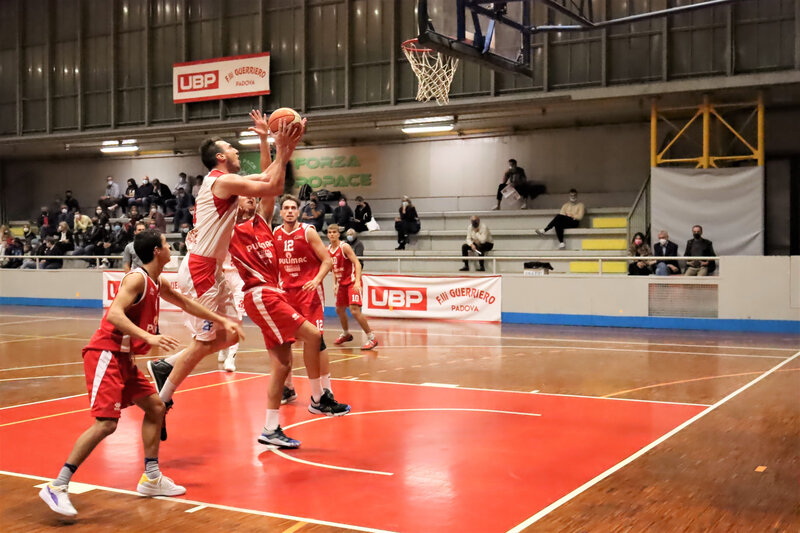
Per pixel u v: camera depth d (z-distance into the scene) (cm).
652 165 1784
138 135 2294
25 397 789
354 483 473
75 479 489
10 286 2288
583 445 568
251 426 639
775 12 1648
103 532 392
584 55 1822
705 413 684
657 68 1752
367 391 804
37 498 450
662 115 1894
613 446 564
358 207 2089
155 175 2673
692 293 1500
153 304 455
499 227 2084
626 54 1778
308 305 711
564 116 2000
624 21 1223
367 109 2033
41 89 2459
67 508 413
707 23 1706
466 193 2280
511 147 2220
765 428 623
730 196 1705
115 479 488
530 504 430
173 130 2238
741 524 396
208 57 2239
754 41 1666
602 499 438
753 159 1850
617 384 845
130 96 2345
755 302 1450
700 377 892
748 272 1455
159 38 2295
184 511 423
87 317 1816
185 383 855
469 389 815
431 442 579
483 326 1570
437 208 2314
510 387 827
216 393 793
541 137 2184
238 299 998
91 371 438
